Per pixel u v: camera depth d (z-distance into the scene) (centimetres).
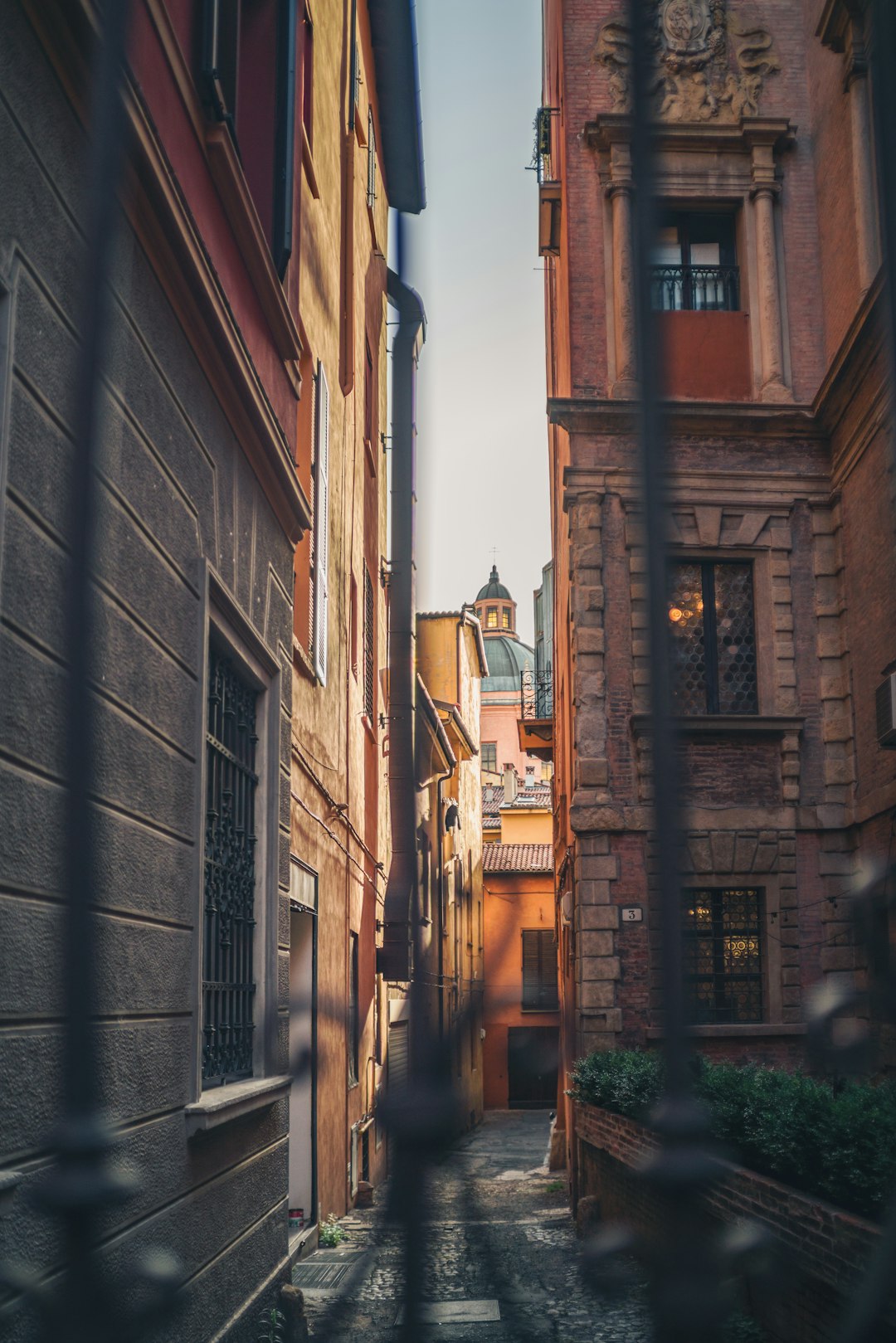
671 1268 160
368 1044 1664
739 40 1625
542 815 4425
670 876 172
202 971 538
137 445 461
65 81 379
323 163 1314
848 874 1430
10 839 329
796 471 1520
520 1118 3234
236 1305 562
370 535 1866
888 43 193
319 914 1224
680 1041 168
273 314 716
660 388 183
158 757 477
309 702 1174
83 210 396
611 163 1595
